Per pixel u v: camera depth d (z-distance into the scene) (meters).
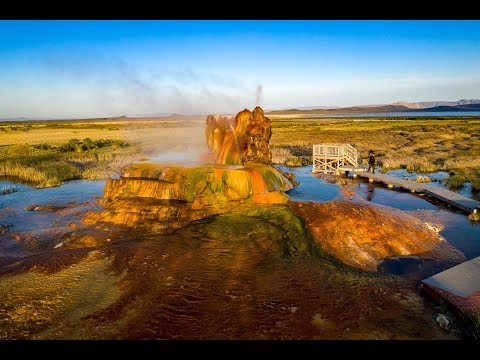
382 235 8.97
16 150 31.64
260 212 10.63
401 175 21.02
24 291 6.43
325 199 12.32
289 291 6.54
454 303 5.82
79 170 22.44
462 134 45.09
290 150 33.41
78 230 9.82
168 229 9.78
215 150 16.64
